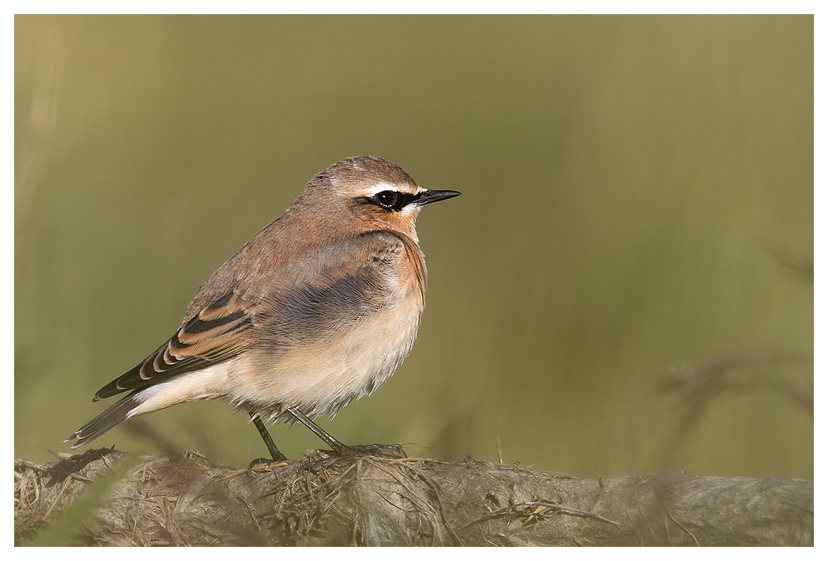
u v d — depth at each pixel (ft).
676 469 24.11
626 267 52.49
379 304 32.35
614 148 58.95
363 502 24.44
